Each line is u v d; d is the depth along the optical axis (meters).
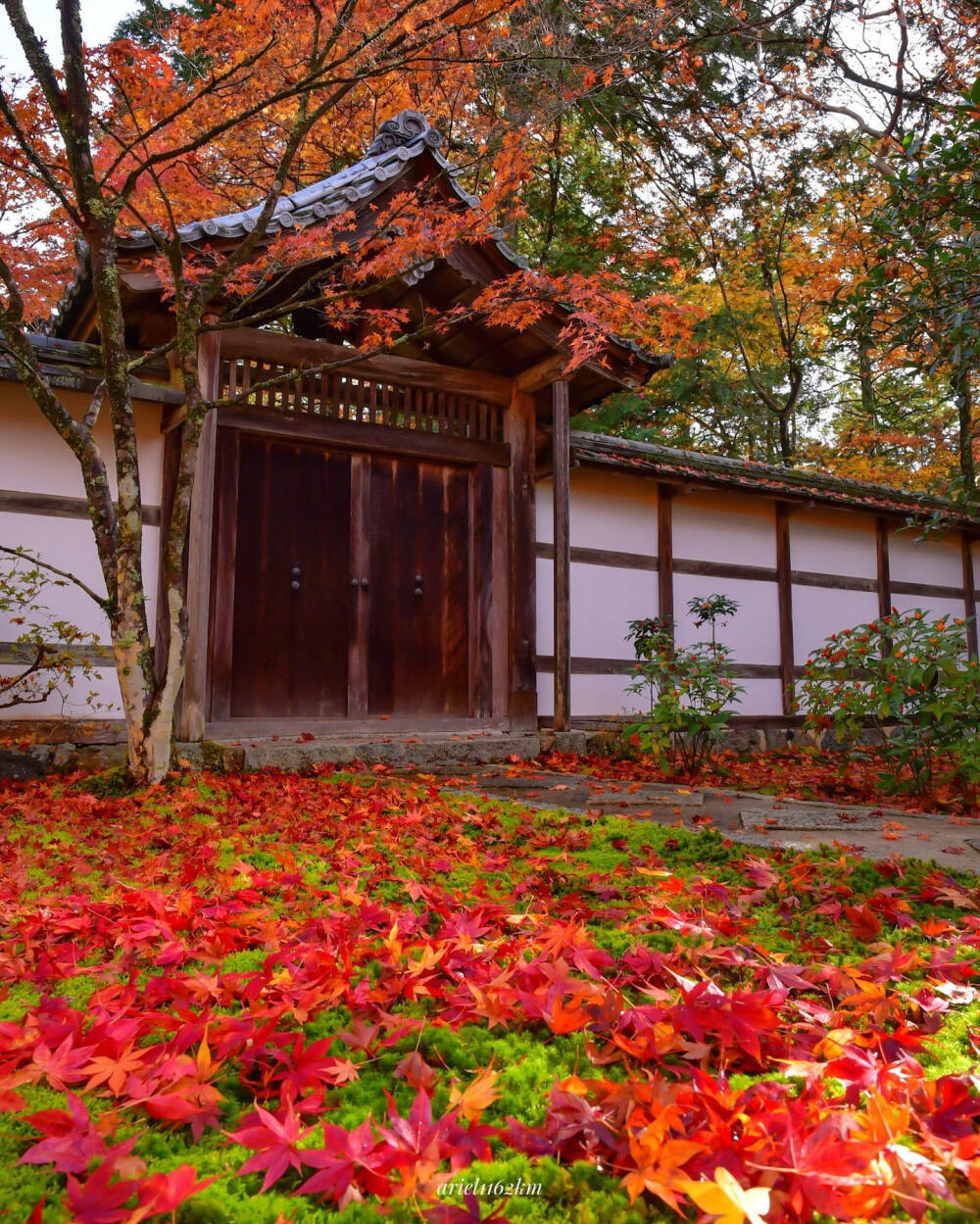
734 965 1.88
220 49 5.28
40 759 5.54
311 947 1.92
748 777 6.05
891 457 15.23
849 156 12.57
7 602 5.17
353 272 5.74
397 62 4.99
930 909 2.41
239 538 6.21
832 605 9.64
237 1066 1.49
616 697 8.02
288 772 5.54
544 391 7.29
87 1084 1.40
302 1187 1.06
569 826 3.77
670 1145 1.02
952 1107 1.24
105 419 5.96
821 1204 0.98
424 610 6.89
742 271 14.45
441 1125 1.13
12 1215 1.04
